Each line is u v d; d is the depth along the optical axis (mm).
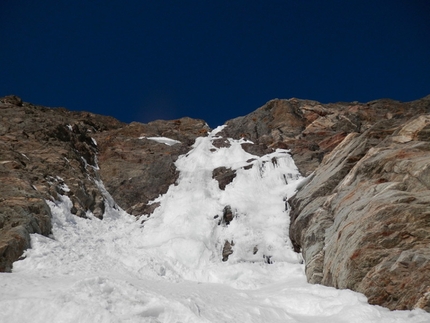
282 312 10961
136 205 23828
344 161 18234
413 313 9328
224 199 22406
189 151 27844
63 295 9547
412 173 13211
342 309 10438
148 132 31078
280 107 31406
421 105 29562
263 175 24266
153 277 15883
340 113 30453
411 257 10547
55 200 19578
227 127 32062
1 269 13492
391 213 11750
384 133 18141
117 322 8828
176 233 20000
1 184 18453
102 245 18031
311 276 14336
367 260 11312
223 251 19000
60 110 34219
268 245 19141
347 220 13547
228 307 10672
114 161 27031
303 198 19109
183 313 9469
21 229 15297
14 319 8859
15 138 23875
